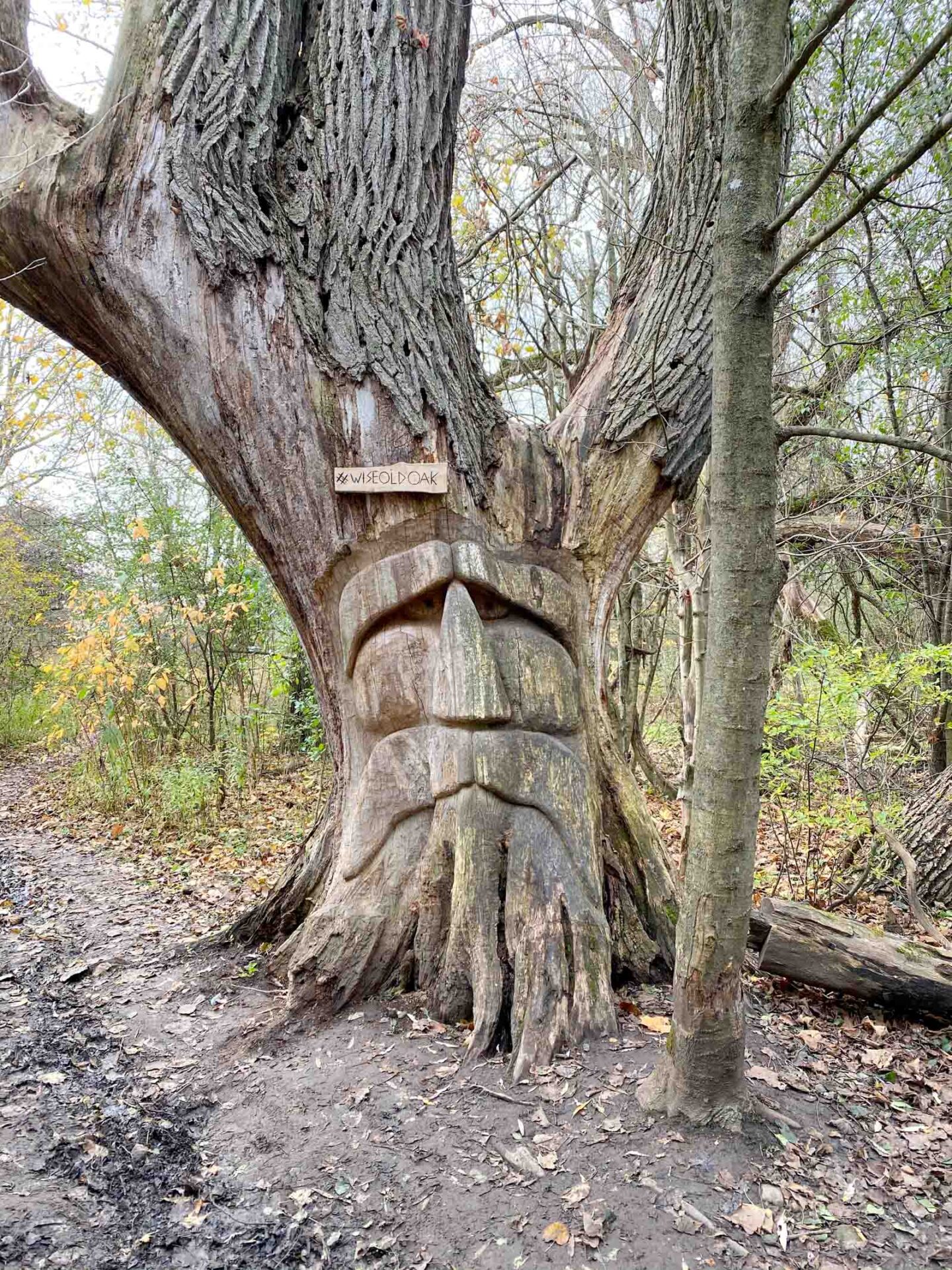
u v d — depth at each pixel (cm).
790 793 474
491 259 698
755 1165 209
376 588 314
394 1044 275
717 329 206
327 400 306
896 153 462
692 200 354
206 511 893
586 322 646
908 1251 188
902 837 439
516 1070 254
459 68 359
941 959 303
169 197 297
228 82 309
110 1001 337
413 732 311
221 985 344
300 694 845
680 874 447
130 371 332
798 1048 278
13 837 649
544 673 312
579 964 279
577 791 305
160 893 493
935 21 435
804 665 431
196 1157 233
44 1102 260
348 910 306
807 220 561
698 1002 219
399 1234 198
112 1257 196
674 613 885
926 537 583
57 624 1225
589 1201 200
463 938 286
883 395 591
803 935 307
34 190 300
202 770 702
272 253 304
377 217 320
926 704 579
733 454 205
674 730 931
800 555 630
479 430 326
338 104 328
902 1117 242
